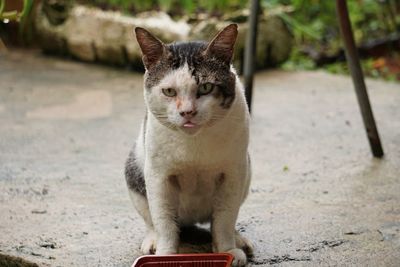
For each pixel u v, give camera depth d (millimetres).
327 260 3143
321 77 6758
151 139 3080
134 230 3535
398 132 5070
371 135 4527
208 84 2947
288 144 4895
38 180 4223
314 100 5984
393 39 7398
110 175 4312
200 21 6469
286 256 3209
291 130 5203
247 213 3709
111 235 3469
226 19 6500
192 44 3104
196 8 7035
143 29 3021
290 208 3762
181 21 6523
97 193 4023
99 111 5688
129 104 5871
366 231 3424
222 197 3176
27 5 4555
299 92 6238
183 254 3051
